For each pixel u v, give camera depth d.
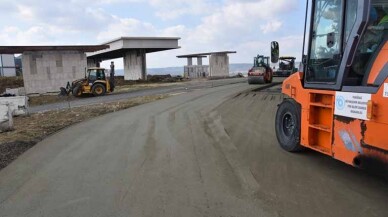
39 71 29.36
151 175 6.34
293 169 6.39
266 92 21.27
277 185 5.61
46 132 11.30
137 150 8.22
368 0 5.05
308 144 6.60
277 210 4.70
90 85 26.30
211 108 15.09
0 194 5.68
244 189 5.50
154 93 25.89
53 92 29.86
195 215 4.65
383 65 4.77
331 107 5.82
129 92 28.30
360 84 5.23
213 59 50.72
